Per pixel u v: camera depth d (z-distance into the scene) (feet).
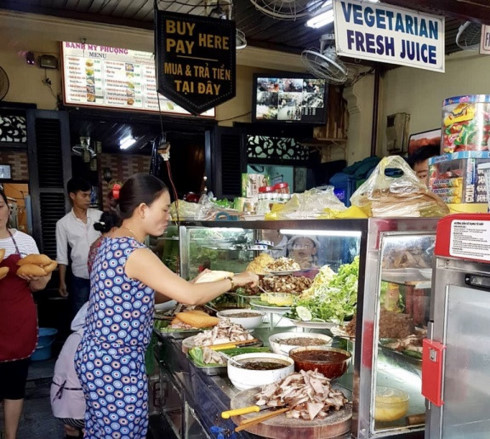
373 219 4.09
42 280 9.18
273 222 6.27
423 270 4.43
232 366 5.46
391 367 4.37
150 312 6.42
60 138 15.83
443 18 8.71
